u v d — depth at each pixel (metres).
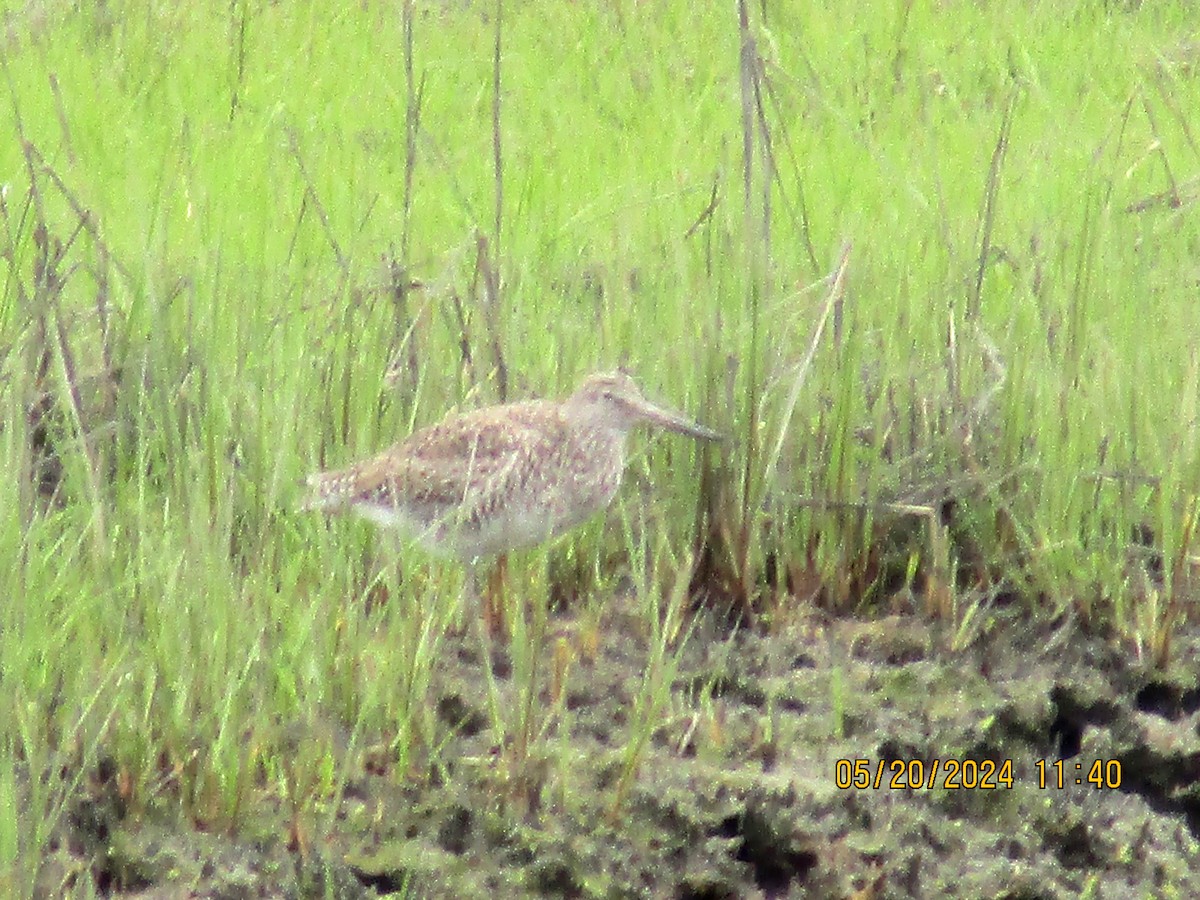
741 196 14.79
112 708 8.90
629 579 11.66
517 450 10.66
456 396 11.78
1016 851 9.62
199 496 9.76
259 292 12.05
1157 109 17.23
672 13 20.78
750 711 10.46
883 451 12.38
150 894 8.73
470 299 12.38
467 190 15.60
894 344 12.45
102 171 15.37
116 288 13.14
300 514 10.74
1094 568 11.40
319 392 11.45
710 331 11.59
